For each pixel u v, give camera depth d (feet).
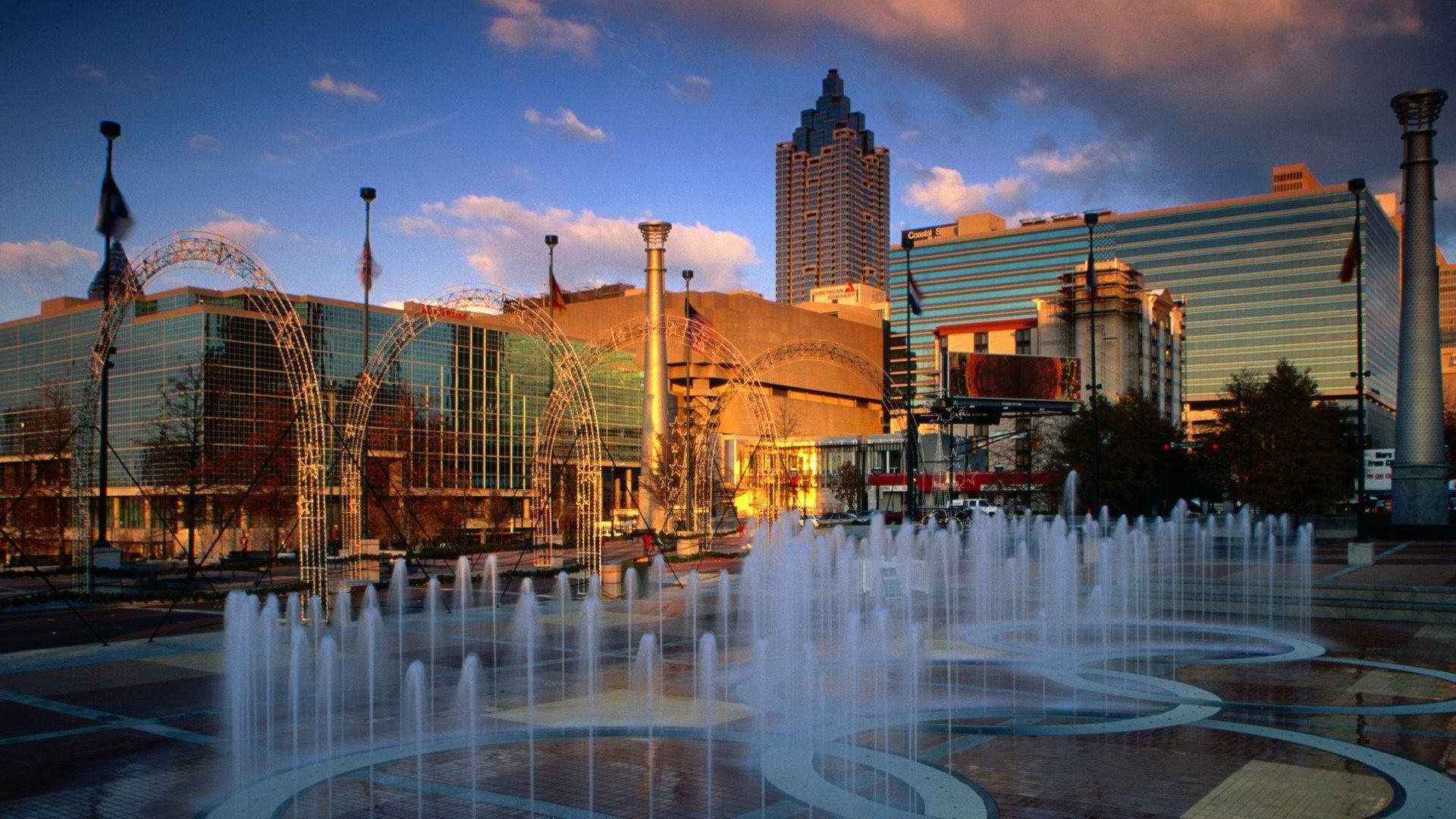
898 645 72.95
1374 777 38.83
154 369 239.50
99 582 130.52
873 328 566.36
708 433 265.95
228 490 187.52
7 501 170.91
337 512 164.25
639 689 57.93
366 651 72.23
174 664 68.49
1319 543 164.96
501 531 241.55
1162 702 52.70
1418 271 167.12
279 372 241.14
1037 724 47.93
